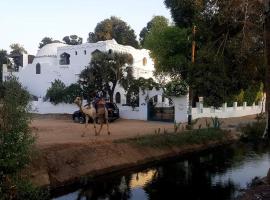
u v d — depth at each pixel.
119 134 23.78
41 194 12.11
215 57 20.69
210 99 36.44
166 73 40.16
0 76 59.50
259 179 16.08
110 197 14.31
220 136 26.55
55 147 17.03
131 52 51.06
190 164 19.95
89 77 38.66
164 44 36.75
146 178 17.05
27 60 60.50
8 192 10.88
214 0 19.91
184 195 14.47
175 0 25.02
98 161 17.75
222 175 17.50
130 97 37.50
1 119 11.05
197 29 22.39
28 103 11.85
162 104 42.22
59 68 50.94
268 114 13.92
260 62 20.44
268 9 13.66
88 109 23.48
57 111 42.19
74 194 14.66
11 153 10.88
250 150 24.09
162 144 21.77
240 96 44.50
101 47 47.12
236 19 18.22
